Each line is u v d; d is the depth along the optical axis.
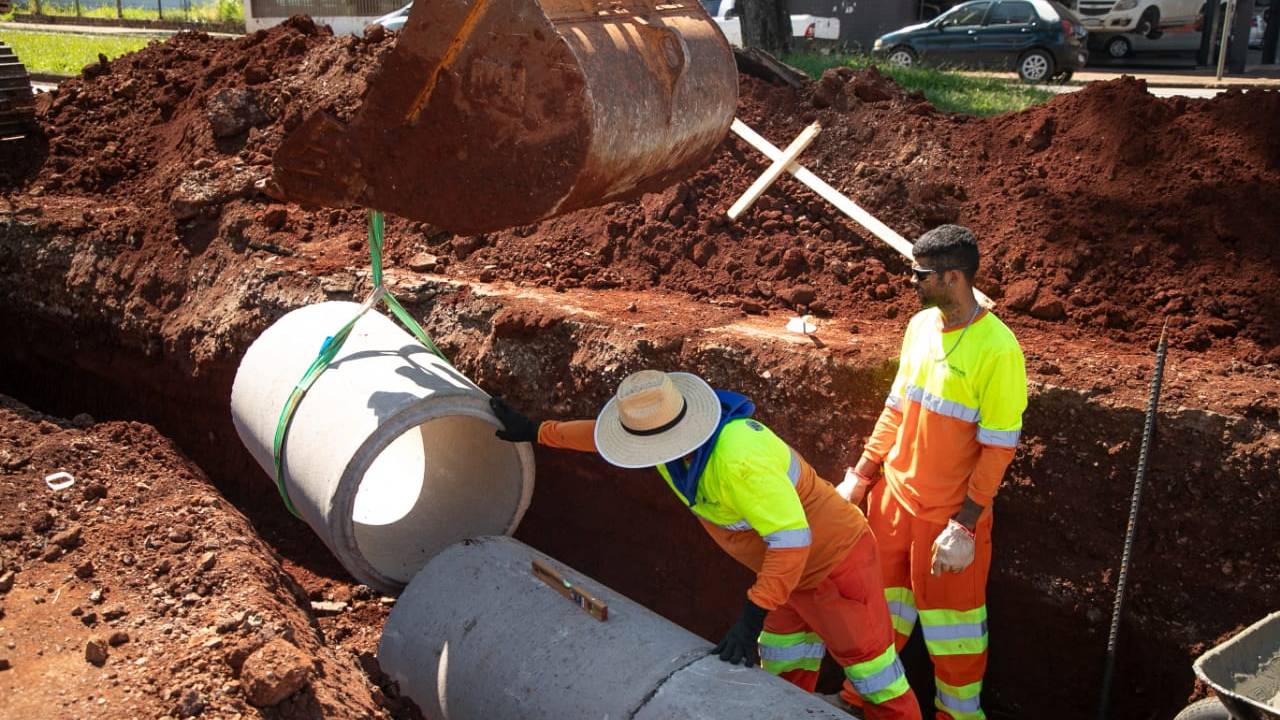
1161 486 4.61
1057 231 6.11
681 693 3.81
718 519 3.91
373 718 3.85
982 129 6.89
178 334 7.11
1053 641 4.97
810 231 6.58
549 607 4.39
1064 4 22.27
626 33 4.06
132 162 8.66
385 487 6.06
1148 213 6.03
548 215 3.88
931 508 4.34
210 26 24.52
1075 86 16.81
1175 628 4.61
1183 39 21.84
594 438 4.04
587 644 4.15
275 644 3.75
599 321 5.81
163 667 3.75
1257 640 3.99
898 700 4.18
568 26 3.86
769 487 3.66
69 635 3.95
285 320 5.76
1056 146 6.63
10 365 8.19
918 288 4.15
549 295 6.32
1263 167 6.05
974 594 4.43
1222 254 5.76
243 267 7.07
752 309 6.00
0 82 8.80
